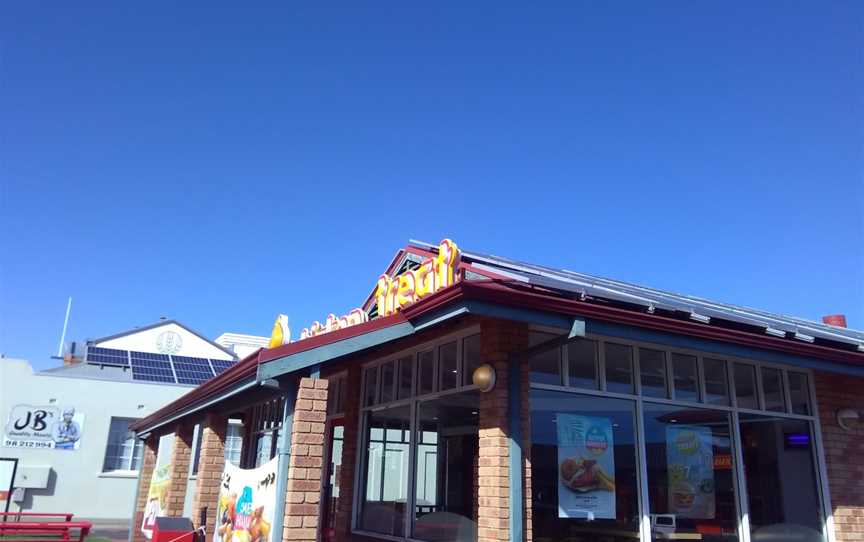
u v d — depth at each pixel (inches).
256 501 255.1
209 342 1161.4
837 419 336.2
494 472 237.3
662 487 277.0
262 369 228.2
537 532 241.0
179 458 447.2
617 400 277.9
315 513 229.6
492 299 212.2
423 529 287.1
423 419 303.6
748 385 321.4
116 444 871.1
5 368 824.3
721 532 287.9
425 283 264.4
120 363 966.4
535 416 254.7
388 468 325.7
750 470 307.1
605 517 258.5
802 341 273.4
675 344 246.5
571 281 270.4
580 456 259.8
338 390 401.1
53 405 837.2
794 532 308.2
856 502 329.1
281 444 238.4
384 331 248.1
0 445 802.8
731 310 386.9
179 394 911.7
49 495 810.8
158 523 358.9
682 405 295.9
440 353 301.3
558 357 268.7
